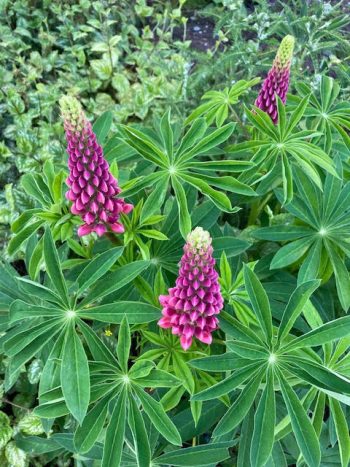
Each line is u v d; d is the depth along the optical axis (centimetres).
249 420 47
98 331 62
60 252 53
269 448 38
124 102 92
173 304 41
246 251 64
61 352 41
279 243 64
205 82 89
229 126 51
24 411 63
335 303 62
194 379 48
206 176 50
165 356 47
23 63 91
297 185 53
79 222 47
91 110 90
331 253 51
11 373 40
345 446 40
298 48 80
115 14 108
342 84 85
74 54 96
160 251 53
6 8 104
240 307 45
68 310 41
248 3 114
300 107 53
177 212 54
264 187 56
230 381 39
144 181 49
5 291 49
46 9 105
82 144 40
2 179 81
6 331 50
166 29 112
